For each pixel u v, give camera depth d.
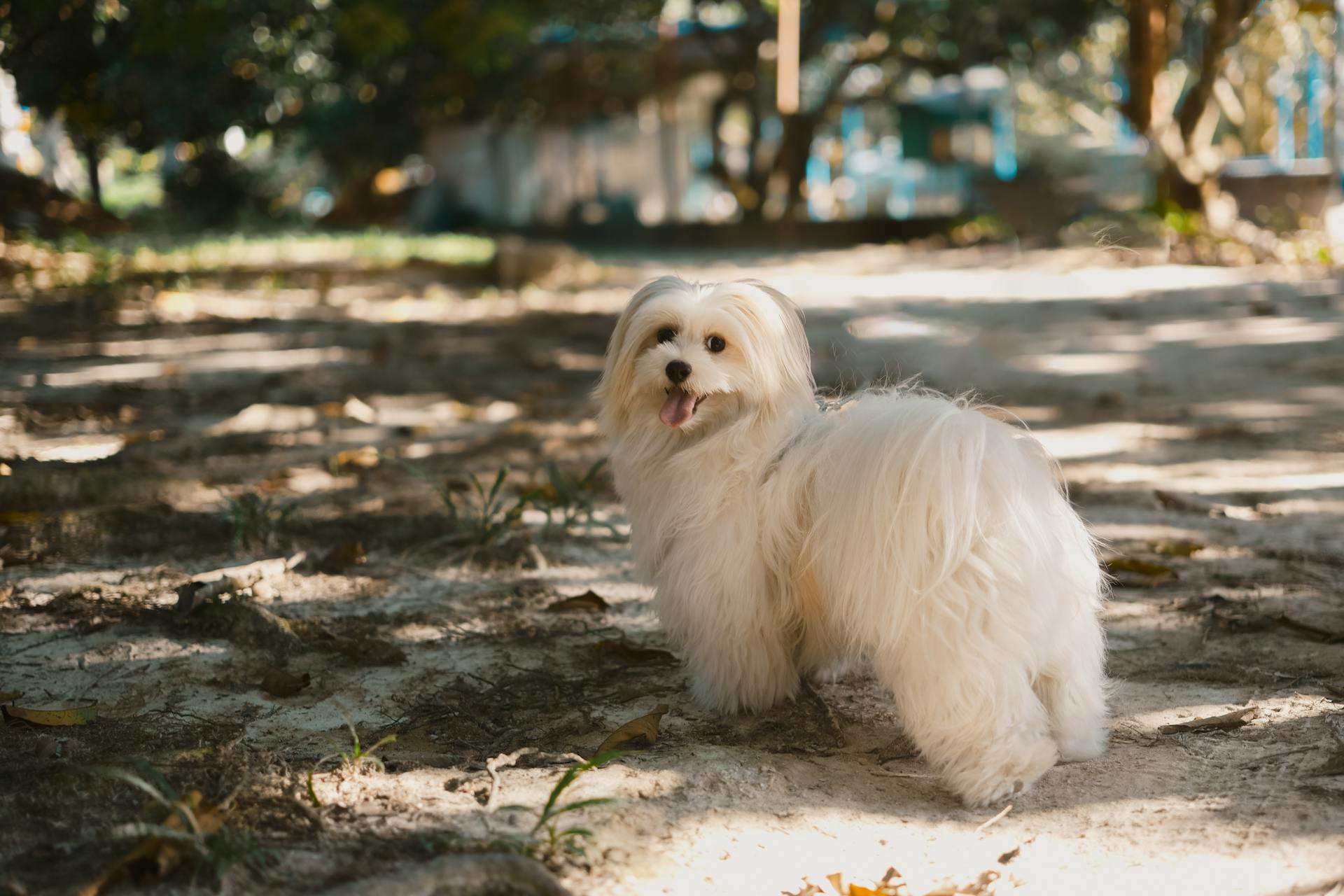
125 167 32.19
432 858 2.98
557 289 18.38
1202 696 4.09
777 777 3.54
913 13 27.61
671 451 3.88
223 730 3.83
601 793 3.40
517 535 5.99
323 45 23.59
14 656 4.50
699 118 33.97
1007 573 3.24
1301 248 20.09
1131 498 6.78
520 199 32.28
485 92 27.23
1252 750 3.61
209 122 23.86
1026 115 34.66
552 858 3.00
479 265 20.36
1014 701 3.30
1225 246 20.22
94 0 19.28
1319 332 12.96
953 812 3.33
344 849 3.02
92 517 6.04
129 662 4.45
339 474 7.43
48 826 3.12
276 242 24.59
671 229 29.08
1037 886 2.92
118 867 2.84
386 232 28.48
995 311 15.14
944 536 3.23
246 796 3.28
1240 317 14.33
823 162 37.19
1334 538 5.92
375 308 16.17
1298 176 22.64
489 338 13.55
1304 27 25.30
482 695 4.20
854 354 11.71
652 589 4.16
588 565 5.75
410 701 4.13
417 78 25.75
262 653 4.55
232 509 5.93
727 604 3.82
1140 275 18.94
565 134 31.86
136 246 21.11
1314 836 3.06
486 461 7.79
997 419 3.55
